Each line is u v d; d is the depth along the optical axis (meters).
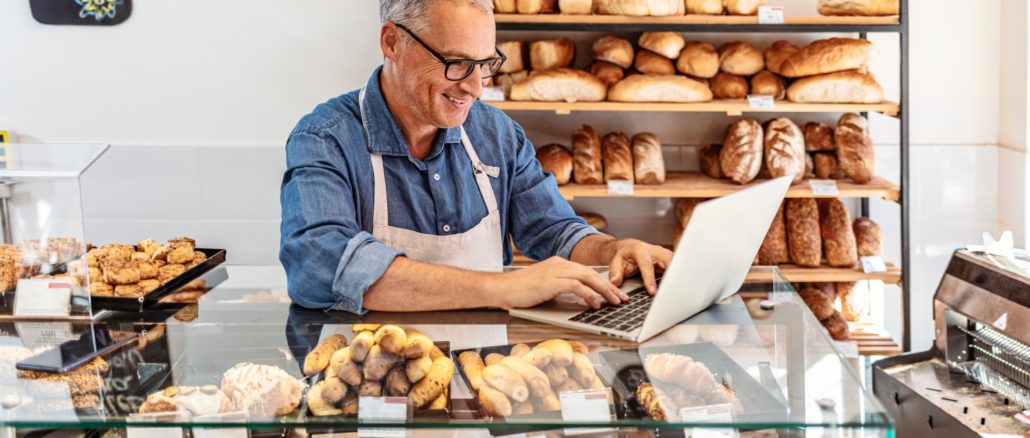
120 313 1.63
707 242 1.43
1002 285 2.07
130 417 1.31
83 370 1.41
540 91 3.21
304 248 1.68
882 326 3.65
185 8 3.46
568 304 1.62
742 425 1.26
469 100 1.80
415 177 1.98
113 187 3.58
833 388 1.30
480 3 1.72
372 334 1.47
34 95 3.52
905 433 2.15
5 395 1.35
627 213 3.63
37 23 3.46
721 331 1.50
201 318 1.60
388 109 1.93
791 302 1.64
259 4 3.46
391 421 1.31
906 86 3.18
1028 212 3.28
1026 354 2.04
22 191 1.58
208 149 3.56
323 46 3.49
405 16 1.73
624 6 3.13
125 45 3.49
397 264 1.64
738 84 3.31
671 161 3.60
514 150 2.11
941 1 3.44
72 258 1.60
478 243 2.04
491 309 1.60
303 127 1.89
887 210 3.62
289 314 1.62
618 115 3.57
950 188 3.56
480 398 1.33
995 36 3.45
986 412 1.97
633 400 1.32
